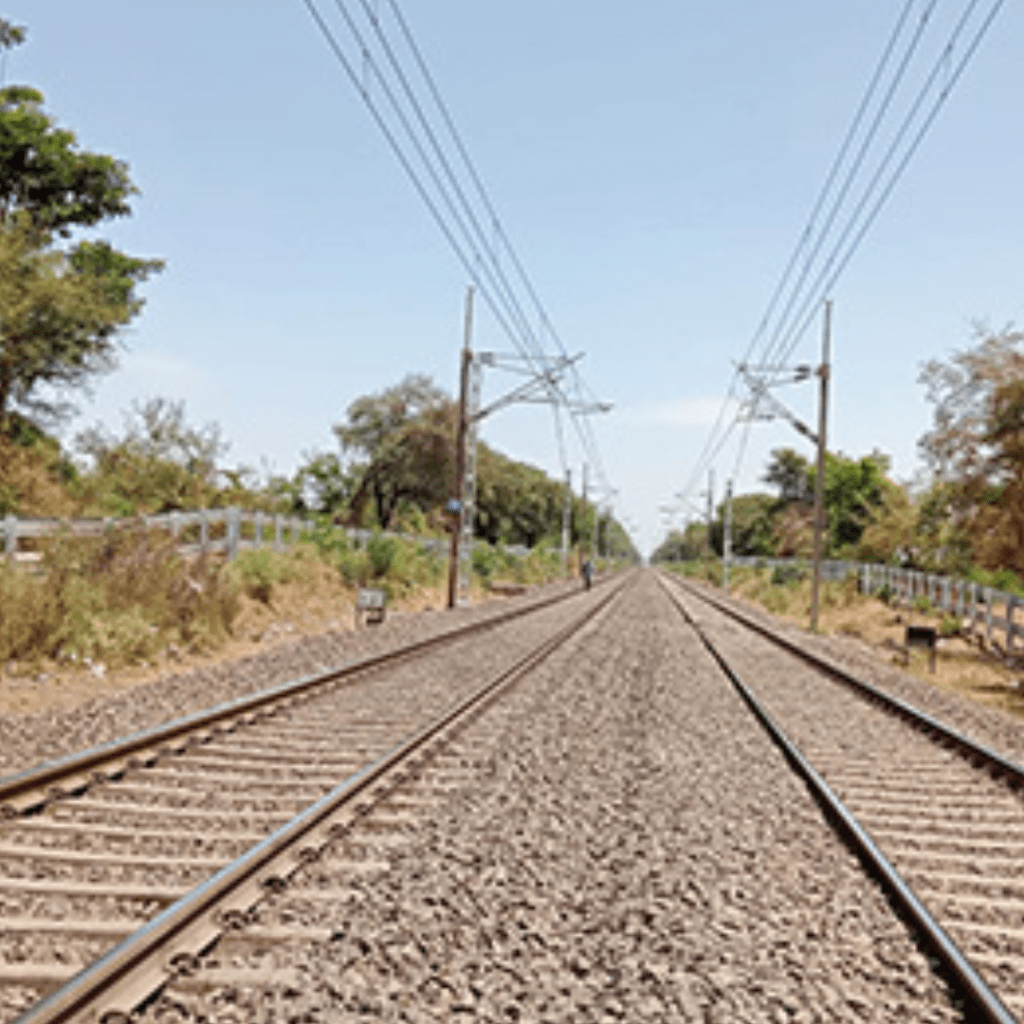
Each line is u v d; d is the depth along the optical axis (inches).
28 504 1093.1
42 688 493.4
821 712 561.6
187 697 485.1
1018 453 1091.3
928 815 346.9
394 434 2659.9
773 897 243.8
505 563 2182.6
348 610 1029.8
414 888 234.1
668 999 183.0
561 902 230.8
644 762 388.5
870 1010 187.2
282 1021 167.9
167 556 737.6
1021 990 201.5
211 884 209.0
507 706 508.1
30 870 235.0
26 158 1738.4
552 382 1230.9
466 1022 172.7
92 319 1311.5
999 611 1316.4
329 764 364.5
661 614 1370.6
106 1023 163.6
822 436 1365.7
